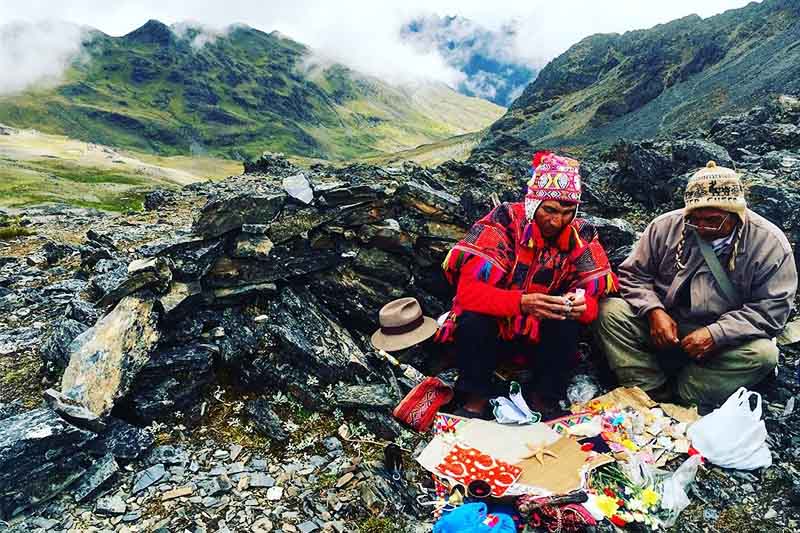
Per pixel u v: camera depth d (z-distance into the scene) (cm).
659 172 436
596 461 211
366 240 288
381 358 269
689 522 193
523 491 199
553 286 238
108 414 221
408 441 232
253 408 242
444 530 179
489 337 236
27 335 325
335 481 211
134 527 189
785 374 249
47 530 187
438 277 300
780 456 217
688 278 237
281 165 979
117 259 448
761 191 344
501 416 234
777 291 223
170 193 920
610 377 268
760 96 3625
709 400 234
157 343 243
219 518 193
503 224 237
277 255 271
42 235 636
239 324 264
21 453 190
